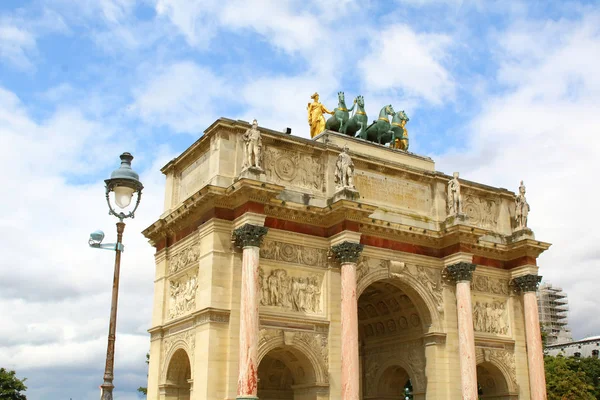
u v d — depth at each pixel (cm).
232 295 4194
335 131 5547
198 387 4066
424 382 5056
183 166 5197
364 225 4862
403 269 4994
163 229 5034
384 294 5356
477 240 5228
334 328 4494
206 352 4034
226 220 4350
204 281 4259
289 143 4791
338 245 4562
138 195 2464
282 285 4450
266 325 4272
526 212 5753
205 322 4119
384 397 5562
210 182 4450
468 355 4888
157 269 5097
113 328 2317
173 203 5178
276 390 5116
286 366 5075
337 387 4388
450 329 5066
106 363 2275
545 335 10038
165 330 4812
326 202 4772
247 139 4459
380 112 5712
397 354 5397
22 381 8681
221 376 4034
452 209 5281
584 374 9419
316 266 4606
